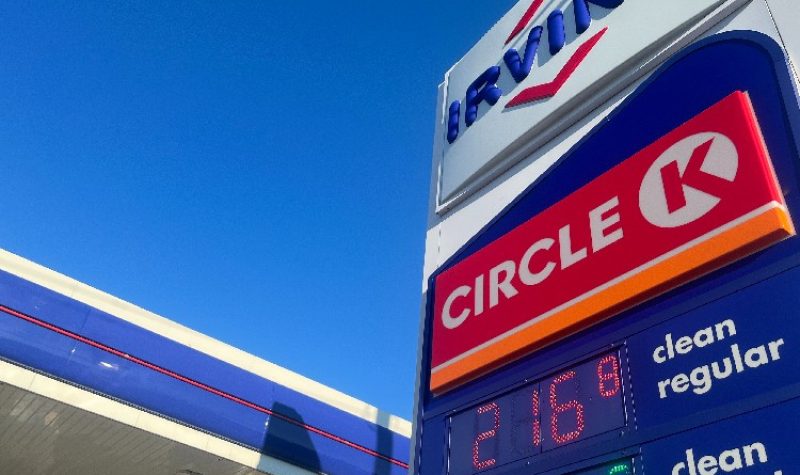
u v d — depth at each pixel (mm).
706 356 4832
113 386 14180
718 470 4328
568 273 6426
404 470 18312
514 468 5793
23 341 13352
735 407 4445
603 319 5871
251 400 16125
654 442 4809
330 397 17812
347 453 17312
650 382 5102
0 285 13492
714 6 6973
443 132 10938
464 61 11453
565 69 8688
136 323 15117
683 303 5234
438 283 8266
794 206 4867
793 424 4082
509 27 10656
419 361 7965
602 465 5090
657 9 7754
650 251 5688
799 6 5906
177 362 15312
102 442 15258
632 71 7598
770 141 5312
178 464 16031
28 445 15711
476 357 6934
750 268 4910
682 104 6480
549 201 7508
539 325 6383
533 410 5973
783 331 4461
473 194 9203
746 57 6043
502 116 9500
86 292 14680
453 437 6703
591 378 5621
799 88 5434
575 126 8047
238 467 15914
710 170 5527
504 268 7309
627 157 6781
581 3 9078
